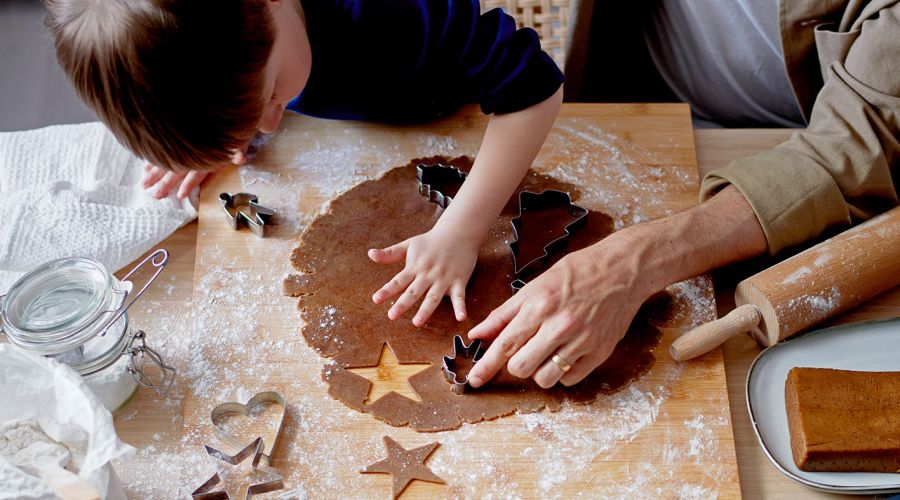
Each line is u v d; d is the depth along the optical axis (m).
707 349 1.17
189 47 1.05
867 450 1.08
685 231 1.22
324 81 1.34
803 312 1.17
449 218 1.25
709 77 1.59
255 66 1.09
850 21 1.26
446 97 1.36
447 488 1.11
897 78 1.21
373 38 1.28
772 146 1.36
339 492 1.11
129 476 1.13
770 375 1.16
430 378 1.19
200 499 1.11
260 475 1.12
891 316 1.21
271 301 1.24
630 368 1.18
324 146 1.37
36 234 1.26
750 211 1.24
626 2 1.62
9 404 1.10
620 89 1.73
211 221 1.30
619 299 1.18
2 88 1.98
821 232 1.24
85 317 1.11
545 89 1.27
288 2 1.18
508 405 1.16
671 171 1.33
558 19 1.53
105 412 1.06
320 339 1.21
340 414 1.16
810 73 1.36
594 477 1.12
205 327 1.22
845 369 1.16
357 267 1.27
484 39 1.27
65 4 1.07
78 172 1.34
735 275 1.26
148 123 1.08
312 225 1.30
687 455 1.13
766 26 1.47
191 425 1.16
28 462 1.07
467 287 1.24
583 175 1.33
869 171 1.23
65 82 1.98
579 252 1.21
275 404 1.18
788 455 1.12
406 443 1.14
